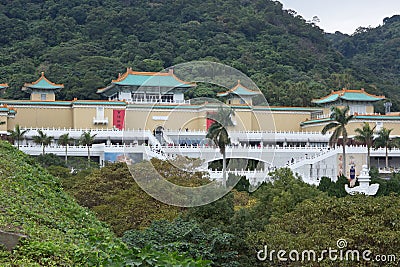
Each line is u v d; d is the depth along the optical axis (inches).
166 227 1230.3
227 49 7263.8
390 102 5826.8
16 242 611.2
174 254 693.9
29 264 570.6
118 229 1622.8
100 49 7160.4
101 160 3587.6
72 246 637.9
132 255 658.8
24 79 5831.7
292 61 7416.3
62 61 6678.2
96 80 5826.8
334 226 1212.5
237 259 1253.7
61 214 766.5
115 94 5073.8
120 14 7844.5
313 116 5044.3
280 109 4958.2
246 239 1266.0
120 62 6668.3
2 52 6939.0
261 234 1263.5
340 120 3513.8
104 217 1705.2
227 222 1376.7
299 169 3580.2
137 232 1200.8
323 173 3634.4
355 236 1142.3
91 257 625.9
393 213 1186.6
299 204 1357.0
